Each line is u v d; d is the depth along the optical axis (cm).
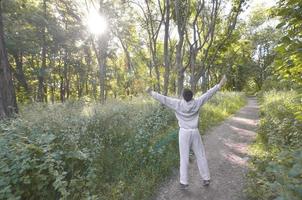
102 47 2127
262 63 4631
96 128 727
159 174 523
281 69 409
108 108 962
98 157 557
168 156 598
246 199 417
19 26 1950
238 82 5116
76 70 3309
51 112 822
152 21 1678
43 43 2356
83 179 455
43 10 2255
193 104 459
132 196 440
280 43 362
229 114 1473
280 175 296
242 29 2178
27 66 2764
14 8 1803
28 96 2355
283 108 915
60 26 2406
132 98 1445
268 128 800
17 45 1966
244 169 552
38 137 485
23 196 401
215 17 1414
